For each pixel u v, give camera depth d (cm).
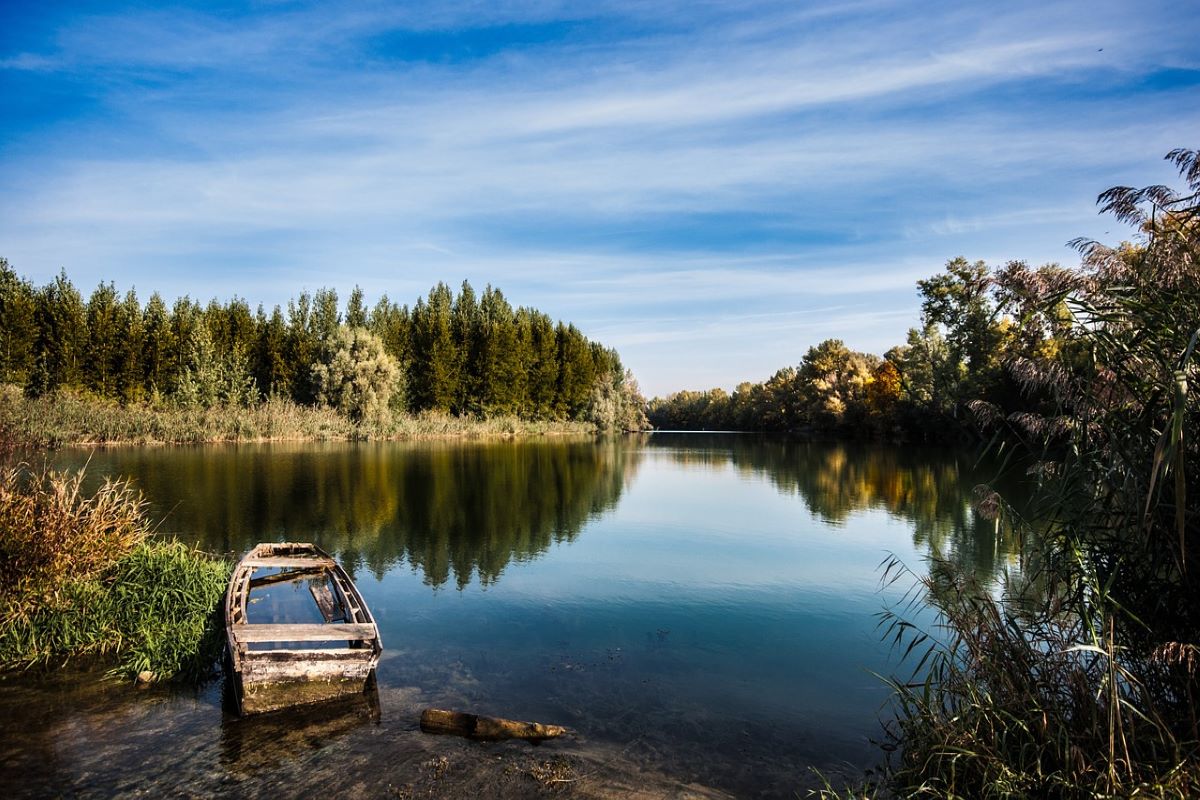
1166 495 424
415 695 742
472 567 1346
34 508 880
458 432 5659
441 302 7381
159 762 594
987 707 512
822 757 607
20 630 814
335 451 3772
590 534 1688
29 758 597
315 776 574
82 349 4475
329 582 1161
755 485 2741
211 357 4772
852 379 6762
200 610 865
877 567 1347
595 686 770
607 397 7900
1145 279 458
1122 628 475
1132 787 398
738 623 995
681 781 567
